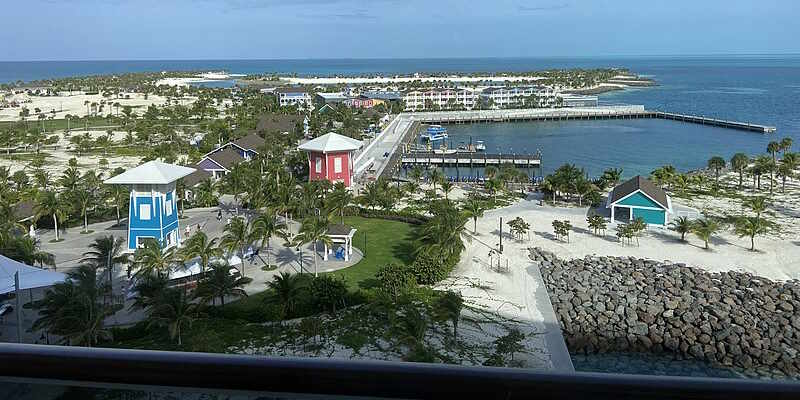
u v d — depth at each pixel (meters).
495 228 51.72
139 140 105.50
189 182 64.12
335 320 30.34
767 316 33.31
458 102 170.38
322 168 66.12
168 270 33.94
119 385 2.77
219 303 33.00
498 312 33.03
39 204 45.75
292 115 122.62
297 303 31.53
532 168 88.25
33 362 2.79
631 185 56.00
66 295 25.44
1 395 2.85
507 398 2.54
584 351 30.77
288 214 52.81
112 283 36.16
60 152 96.25
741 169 71.06
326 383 2.62
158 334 28.53
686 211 57.34
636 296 35.94
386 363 2.66
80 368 2.77
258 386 2.67
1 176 66.25
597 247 46.50
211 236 48.41
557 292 36.78
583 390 2.50
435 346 27.42
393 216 54.12
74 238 47.25
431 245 39.22
